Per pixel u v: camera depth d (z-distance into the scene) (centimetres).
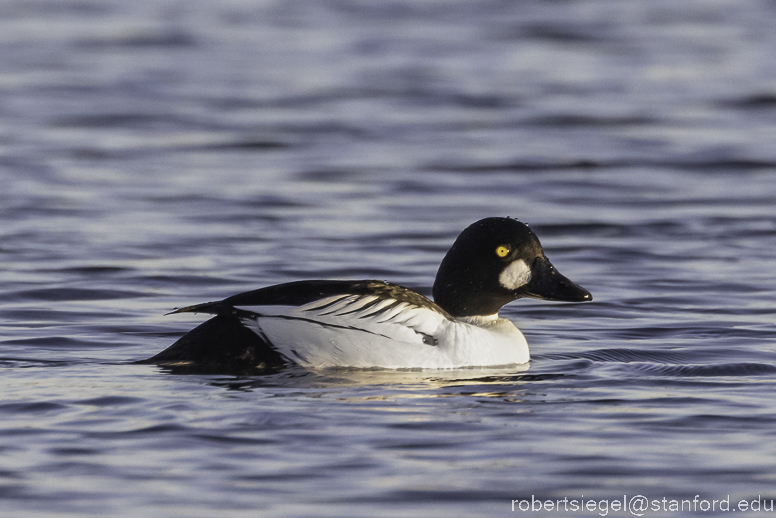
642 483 684
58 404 827
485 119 2798
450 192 2053
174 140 2506
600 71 3434
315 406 838
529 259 1101
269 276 1451
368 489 666
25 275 1422
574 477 692
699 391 920
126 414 802
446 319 1019
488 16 4475
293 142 2512
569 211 1902
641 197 2014
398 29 4188
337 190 2048
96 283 1392
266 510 634
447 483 678
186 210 1862
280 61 3578
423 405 854
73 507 636
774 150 2412
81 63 3488
